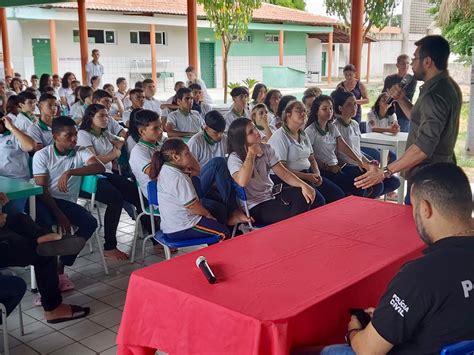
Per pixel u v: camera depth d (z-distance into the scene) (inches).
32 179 174.2
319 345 70.3
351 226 104.4
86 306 133.5
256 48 797.2
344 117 190.1
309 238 96.7
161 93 686.5
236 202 145.1
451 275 55.4
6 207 136.3
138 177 155.9
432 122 121.0
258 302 69.0
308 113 187.2
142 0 658.2
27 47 624.1
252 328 64.2
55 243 116.7
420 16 571.5
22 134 160.9
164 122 249.3
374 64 689.6
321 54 919.7
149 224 174.2
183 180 128.2
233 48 771.4
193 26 357.7
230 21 353.4
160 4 659.4
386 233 99.8
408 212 115.5
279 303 68.7
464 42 310.0
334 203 123.8
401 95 150.3
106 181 168.4
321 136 177.2
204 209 131.1
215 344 68.6
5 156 161.5
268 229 102.7
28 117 208.7
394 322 56.9
